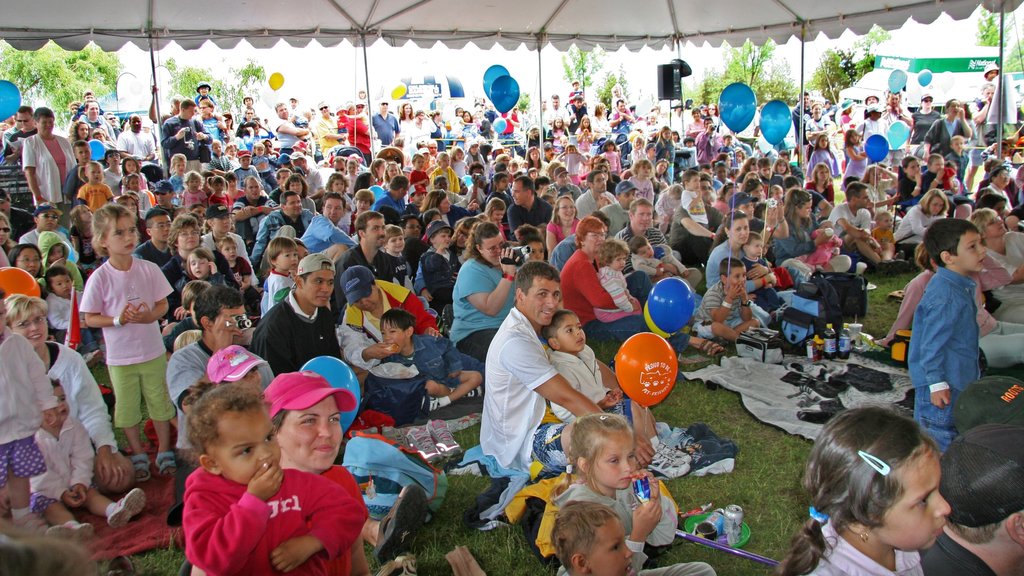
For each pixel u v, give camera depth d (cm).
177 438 440
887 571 164
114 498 414
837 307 609
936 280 372
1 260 647
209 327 389
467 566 332
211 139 1310
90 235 788
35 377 366
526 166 1434
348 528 219
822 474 165
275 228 823
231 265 695
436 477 382
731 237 673
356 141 1634
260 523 194
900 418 162
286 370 451
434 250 739
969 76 2033
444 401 530
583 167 1550
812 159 1384
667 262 828
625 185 945
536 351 383
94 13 1044
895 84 1628
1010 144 1446
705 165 1580
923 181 1155
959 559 178
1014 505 169
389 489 367
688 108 2166
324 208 810
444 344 544
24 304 394
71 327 475
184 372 385
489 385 400
